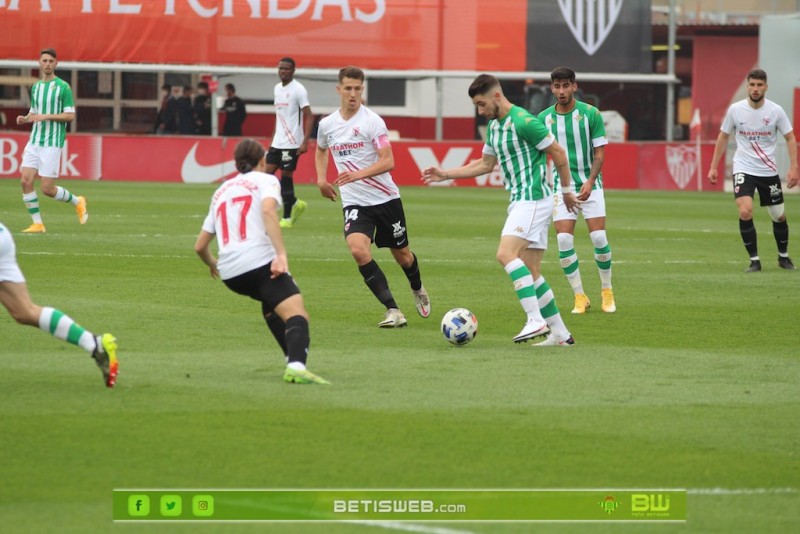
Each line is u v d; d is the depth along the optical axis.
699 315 39.44
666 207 90.56
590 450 22.12
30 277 44.38
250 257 26.75
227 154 107.88
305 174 109.31
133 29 112.88
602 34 116.69
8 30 111.62
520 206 32.47
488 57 115.94
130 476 20.03
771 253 60.06
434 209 84.38
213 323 35.41
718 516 18.66
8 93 126.00
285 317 27.09
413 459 21.34
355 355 31.08
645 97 141.50
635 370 29.72
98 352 25.75
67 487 19.41
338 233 65.06
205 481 19.88
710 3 137.62
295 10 114.31
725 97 137.12
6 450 21.38
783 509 19.02
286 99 66.62
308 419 23.95
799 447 22.58
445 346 32.81
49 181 60.94
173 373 28.06
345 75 36.75
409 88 133.38
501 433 23.20
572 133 39.56
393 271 49.44
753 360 31.41
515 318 38.00
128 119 126.94
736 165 52.50
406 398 25.95
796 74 109.12
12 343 31.41
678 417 24.77
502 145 32.50
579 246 61.91
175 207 79.00
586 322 37.88
